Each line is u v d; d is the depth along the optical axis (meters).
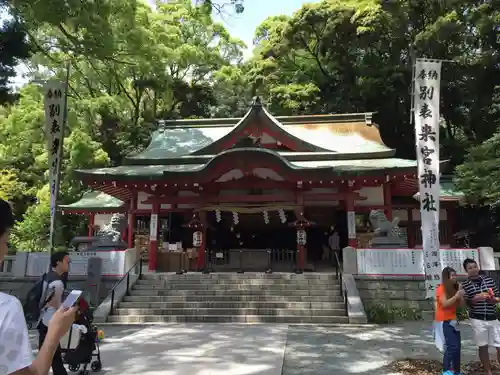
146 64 20.17
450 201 21.36
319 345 8.98
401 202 22.73
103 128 33.81
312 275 14.84
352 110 32.16
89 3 14.08
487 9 23.91
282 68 37.50
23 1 12.34
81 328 5.98
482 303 6.07
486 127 28.25
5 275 15.54
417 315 13.20
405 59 30.56
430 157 10.99
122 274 15.20
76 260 15.40
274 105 33.97
